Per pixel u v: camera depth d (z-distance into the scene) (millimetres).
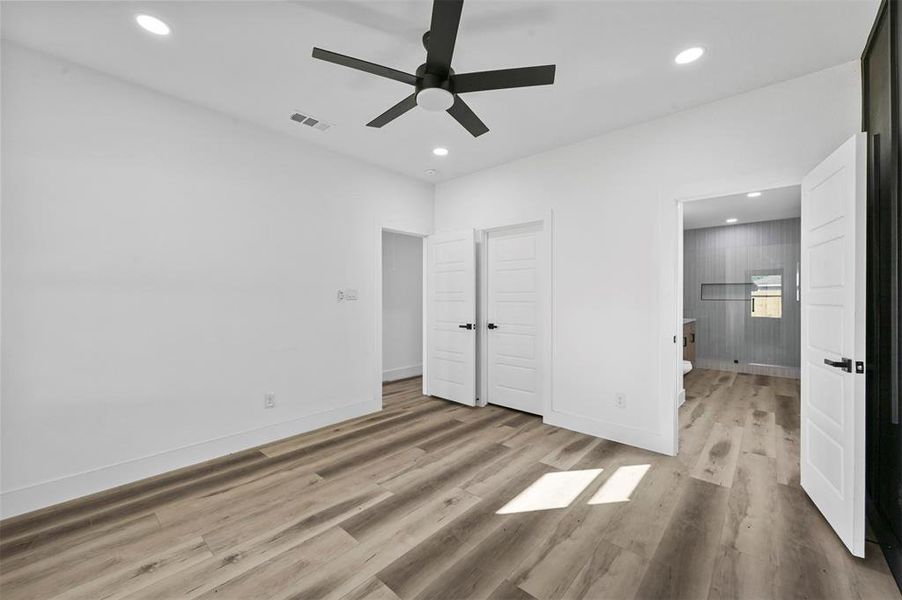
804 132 2447
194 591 1593
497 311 4301
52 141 2270
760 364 6203
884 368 1941
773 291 6195
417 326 6188
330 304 3682
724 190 2732
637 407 3121
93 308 2406
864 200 1797
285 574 1690
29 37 2109
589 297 3404
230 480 2561
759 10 1900
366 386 3994
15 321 2156
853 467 1781
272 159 3264
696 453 2973
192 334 2816
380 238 4141
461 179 4473
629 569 1711
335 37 2129
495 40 2129
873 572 1680
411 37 2131
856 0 1837
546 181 3713
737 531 1976
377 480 2555
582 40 2131
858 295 1798
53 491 2256
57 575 1688
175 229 2738
